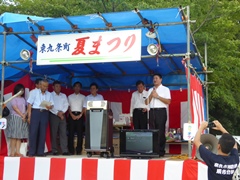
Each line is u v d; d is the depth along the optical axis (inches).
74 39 263.0
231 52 568.1
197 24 519.2
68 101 342.0
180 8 245.8
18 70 351.3
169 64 367.6
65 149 327.3
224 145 164.2
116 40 255.9
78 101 341.7
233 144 164.6
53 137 320.8
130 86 410.0
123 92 412.5
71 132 339.0
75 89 343.0
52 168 246.5
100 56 256.8
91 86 345.1
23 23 284.4
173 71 392.5
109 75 408.5
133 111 338.6
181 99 394.3
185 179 223.3
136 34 253.0
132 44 253.1
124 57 253.1
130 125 356.5
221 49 537.6
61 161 245.6
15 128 281.7
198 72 406.6
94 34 260.1
